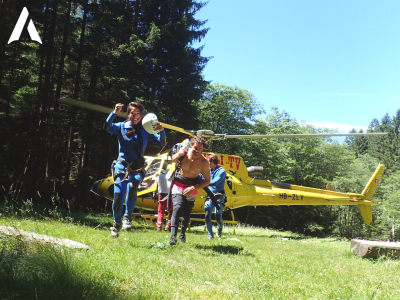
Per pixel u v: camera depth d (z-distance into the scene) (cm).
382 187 3988
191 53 2164
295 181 3778
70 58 1978
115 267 300
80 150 2166
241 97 3384
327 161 3791
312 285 317
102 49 2120
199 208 993
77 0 1903
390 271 433
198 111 2244
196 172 490
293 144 3678
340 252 636
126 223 474
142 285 260
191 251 456
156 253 404
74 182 2183
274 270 382
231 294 261
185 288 268
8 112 1819
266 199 1099
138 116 479
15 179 1877
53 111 1786
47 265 244
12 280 220
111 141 1947
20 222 509
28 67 1802
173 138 2077
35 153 1677
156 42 1983
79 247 352
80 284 229
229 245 580
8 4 1608
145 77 2027
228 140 3362
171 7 2202
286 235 1184
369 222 1378
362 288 320
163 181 821
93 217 1018
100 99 1941
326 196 1246
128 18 1973
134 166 478
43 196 1741
